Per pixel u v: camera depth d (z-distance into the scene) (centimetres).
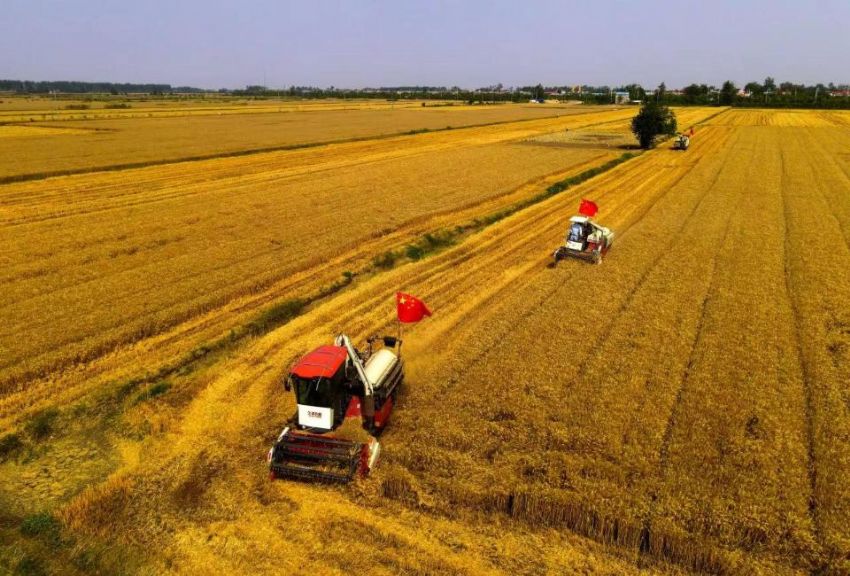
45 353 1608
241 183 4278
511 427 1285
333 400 1230
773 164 5519
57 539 1023
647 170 5288
